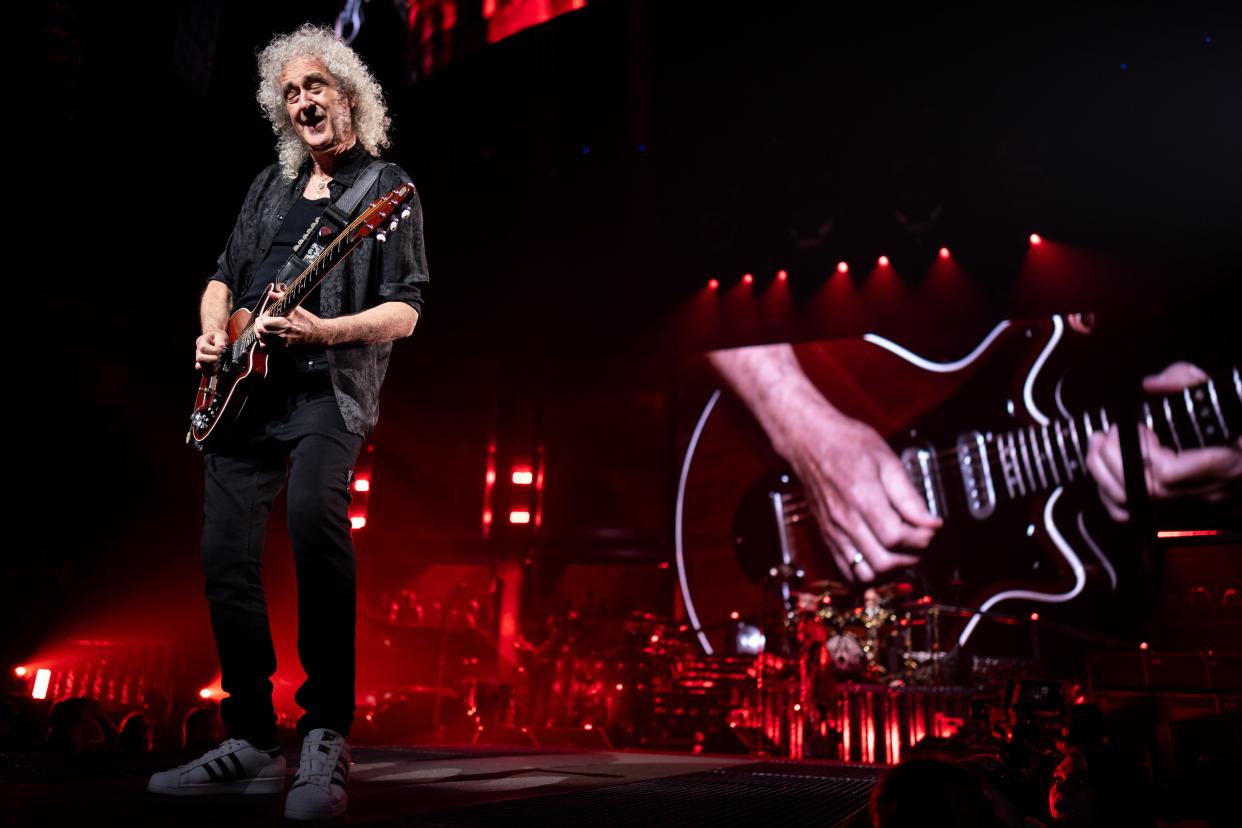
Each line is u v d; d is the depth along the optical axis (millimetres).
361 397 1933
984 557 10500
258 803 1632
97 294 9414
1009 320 11117
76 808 1407
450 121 12617
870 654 9867
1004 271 11344
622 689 9828
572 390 13633
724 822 1656
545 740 6492
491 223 13320
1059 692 2982
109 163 8695
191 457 10234
